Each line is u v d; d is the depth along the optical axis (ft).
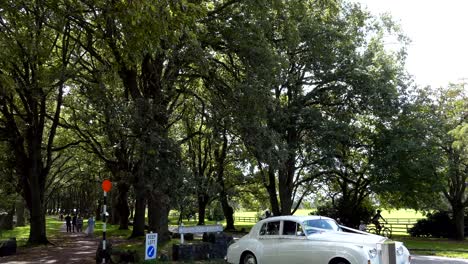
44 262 57.00
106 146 95.25
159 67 66.95
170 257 55.36
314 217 42.09
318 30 89.20
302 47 94.32
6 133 88.38
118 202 143.43
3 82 38.29
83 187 218.38
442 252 74.28
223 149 112.47
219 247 57.36
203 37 64.08
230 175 140.05
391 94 98.63
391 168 100.68
